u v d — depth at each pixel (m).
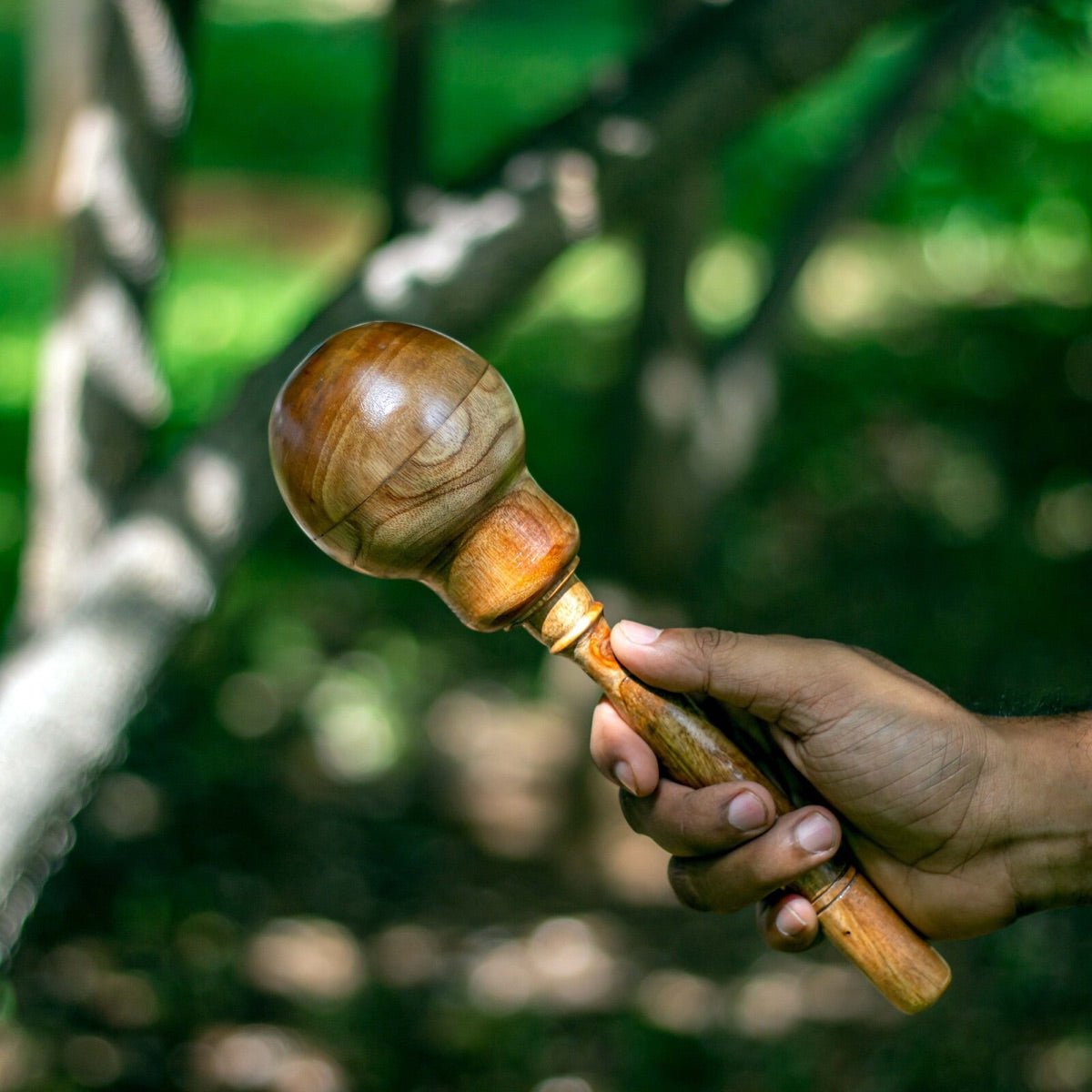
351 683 5.79
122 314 2.76
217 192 10.47
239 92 12.05
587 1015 4.22
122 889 4.43
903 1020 3.84
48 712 2.23
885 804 1.37
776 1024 4.05
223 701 5.47
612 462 5.19
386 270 2.56
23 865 2.17
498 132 10.15
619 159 2.62
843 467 6.95
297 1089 3.73
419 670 6.13
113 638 2.32
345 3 14.12
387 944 4.55
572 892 5.02
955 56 4.48
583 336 8.04
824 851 1.30
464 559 1.26
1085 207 6.25
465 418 1.22
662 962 4.57
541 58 12.38
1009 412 7.09
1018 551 6.55
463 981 4.38
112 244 2.73
